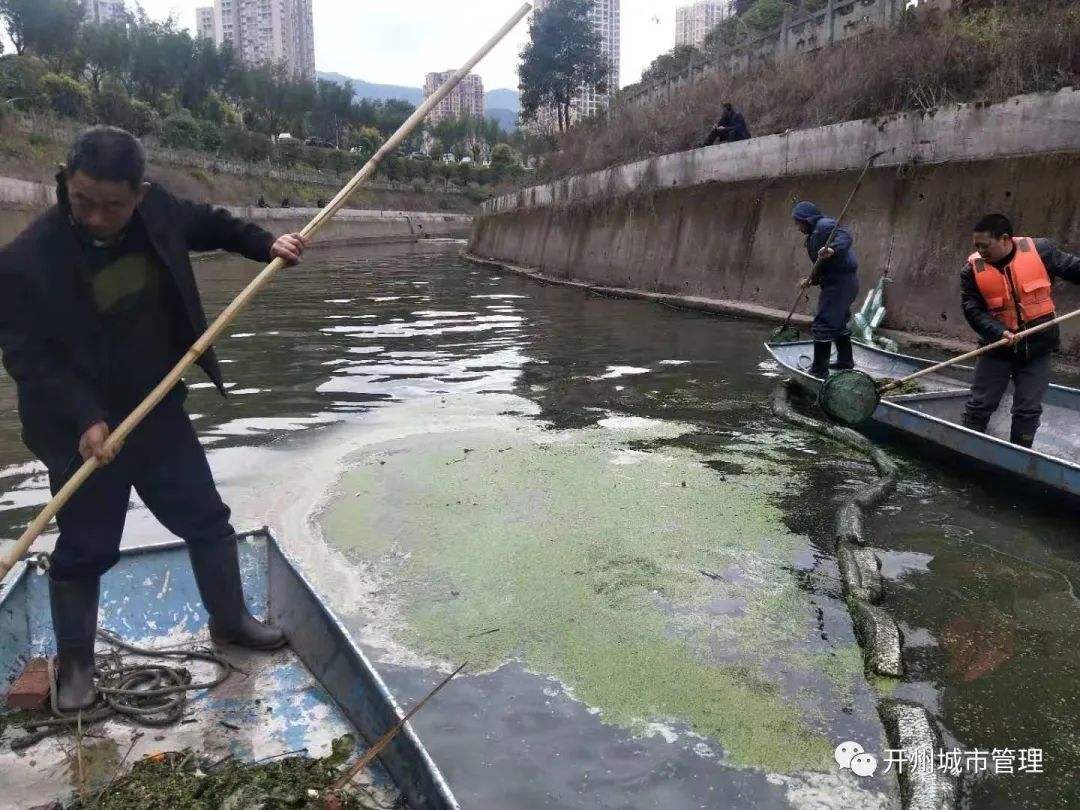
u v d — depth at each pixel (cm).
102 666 318
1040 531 463
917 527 471
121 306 262
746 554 441
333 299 1717
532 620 375
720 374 890
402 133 296
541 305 1572
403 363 965
